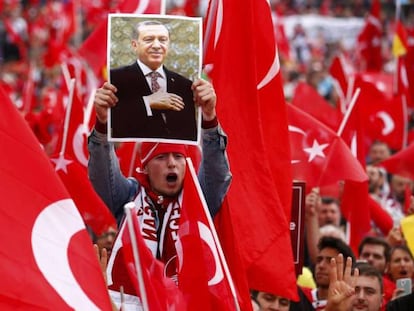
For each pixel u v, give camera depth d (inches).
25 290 311.0
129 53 384.5
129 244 353.1
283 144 458.9
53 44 1267.2
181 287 363.9
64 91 786.8
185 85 385.7
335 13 2162.9
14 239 314.3
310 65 1722.4
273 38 462.0
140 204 390.3
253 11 454.3
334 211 690.8
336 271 450.0
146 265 343.3
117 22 384.2
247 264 423.8
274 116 459.8
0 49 1825.8
